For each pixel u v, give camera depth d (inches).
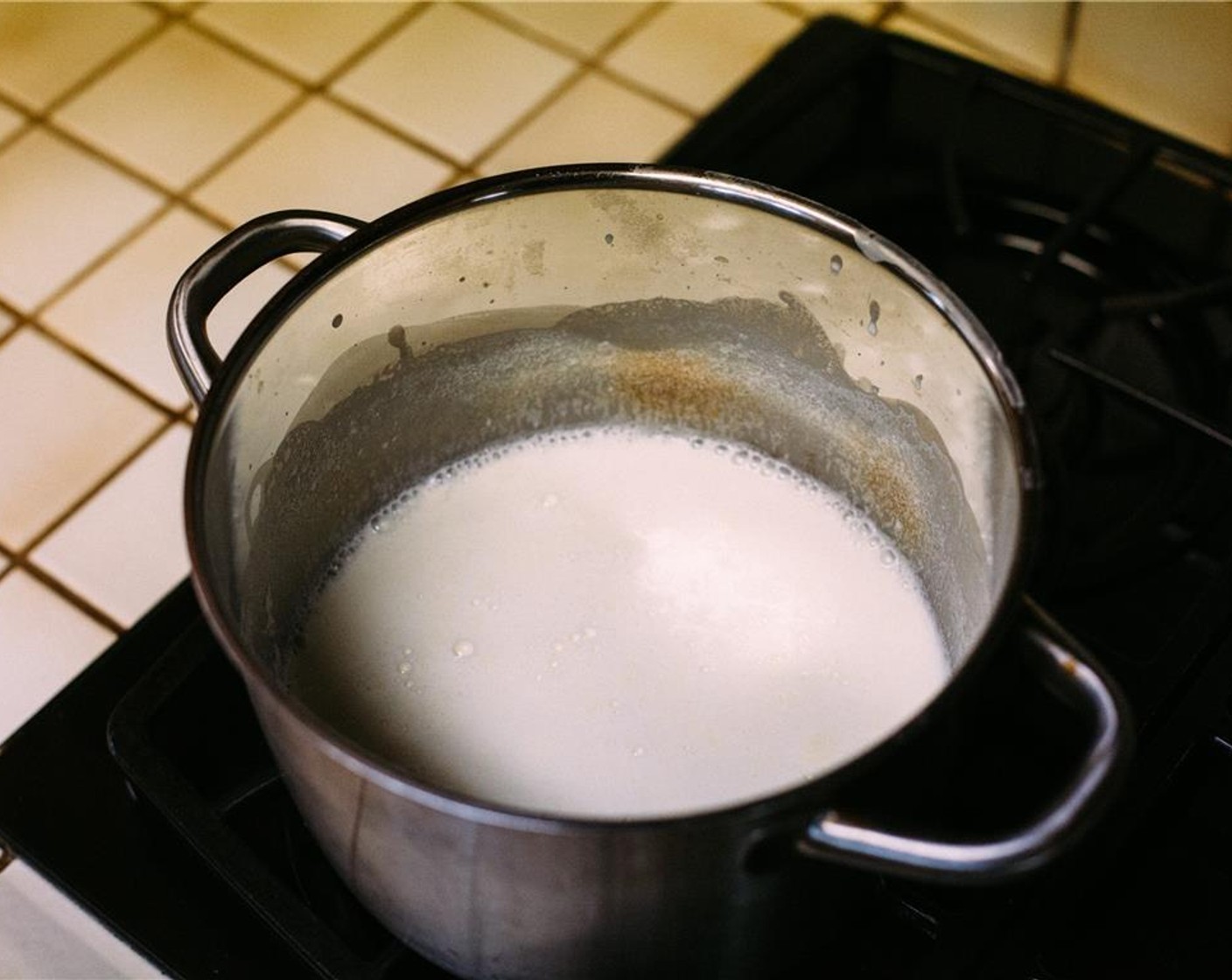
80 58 34.1
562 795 22.1
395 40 34.4
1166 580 24.9
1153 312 28.3
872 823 16.1
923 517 24.1
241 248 20.4
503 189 21.1
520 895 17.4
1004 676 23.7
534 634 24.0
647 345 25.2
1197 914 21.9
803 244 21.7
